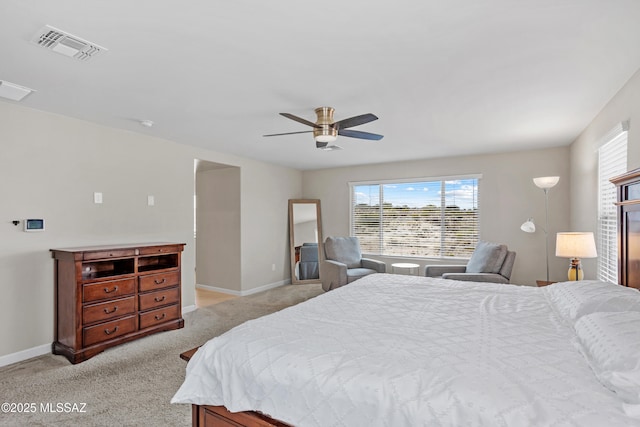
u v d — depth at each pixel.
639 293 1.79
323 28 1.73
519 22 1.67
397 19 1.65
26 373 2.68
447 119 3.33
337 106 2.94
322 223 6.55
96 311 3.04
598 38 1.83
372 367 1.29
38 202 3.09
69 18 1.64
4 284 2.87
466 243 5.28
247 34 1.79
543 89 2.56
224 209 5.55
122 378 2.59
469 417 1.04
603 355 1.22
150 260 3.96
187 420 2.06
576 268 3.26
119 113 3.17
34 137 3.06
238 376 1.48
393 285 2.78
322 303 2.22
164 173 4.20
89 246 3.38
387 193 5.95
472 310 2.05
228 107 2.97
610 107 2.80
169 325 3.69
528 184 4.81
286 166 6.27
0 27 1.71
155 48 1.94
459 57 2.05
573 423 0.95
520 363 1.30
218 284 5.64
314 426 1.26
